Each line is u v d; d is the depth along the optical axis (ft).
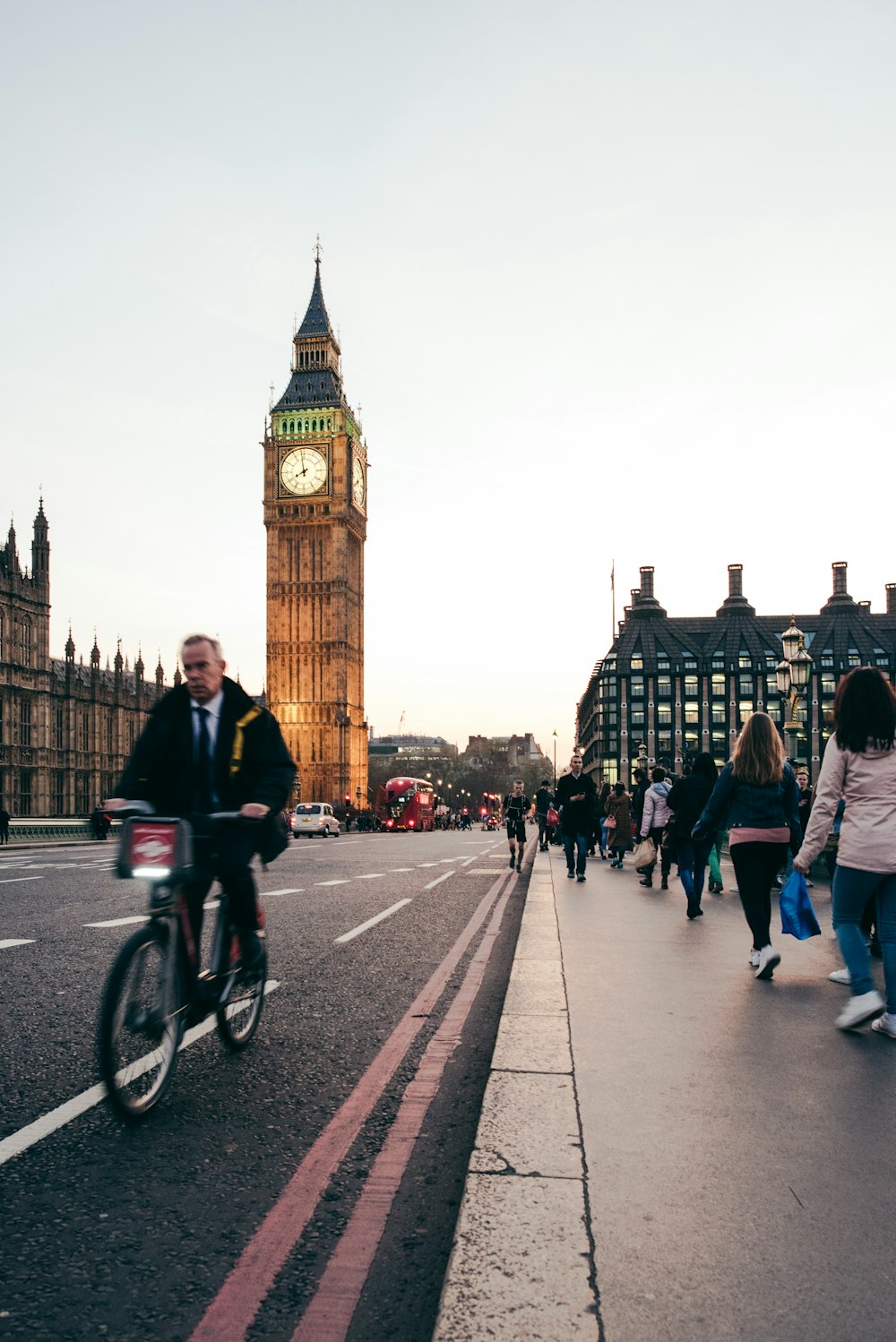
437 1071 16.51
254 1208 11.03
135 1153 12.64
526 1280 8.43
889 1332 7.73
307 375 426.10
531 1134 11.85
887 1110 12.93
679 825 34.63
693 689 369.30
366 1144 13.06
